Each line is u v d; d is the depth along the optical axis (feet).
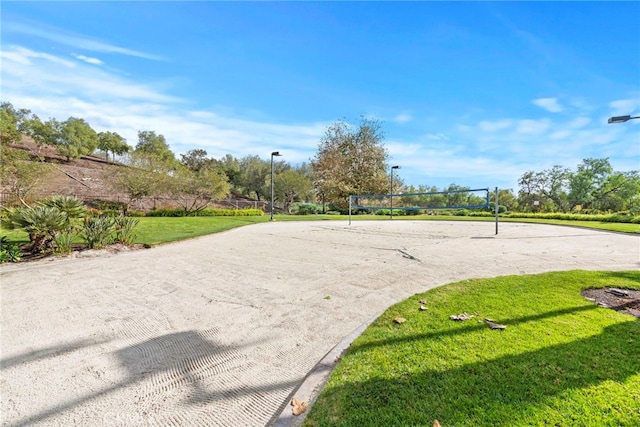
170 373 6.70
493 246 24.03
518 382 5.78
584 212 83.97
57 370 6.77
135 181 64.03
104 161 142.31
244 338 8.38
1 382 6.30
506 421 4.79
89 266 16.88
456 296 11.12
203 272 15.57
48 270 15.94
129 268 16.40
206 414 5.42
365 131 90.89
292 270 15.98
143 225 38.29
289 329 8.93
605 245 24.59
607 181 89.97
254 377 6.57
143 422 5.19
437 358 6.77
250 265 17.16
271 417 5.34
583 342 7.27
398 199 89.56
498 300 10.51
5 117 103.81
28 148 118.93
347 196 87.04
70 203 21.90
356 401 5.44
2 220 19.67
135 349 7.75
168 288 12.87
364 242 26.40
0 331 8.72
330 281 13.89
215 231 33.42
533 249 22.52
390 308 10.18
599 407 5.04
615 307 9.82
